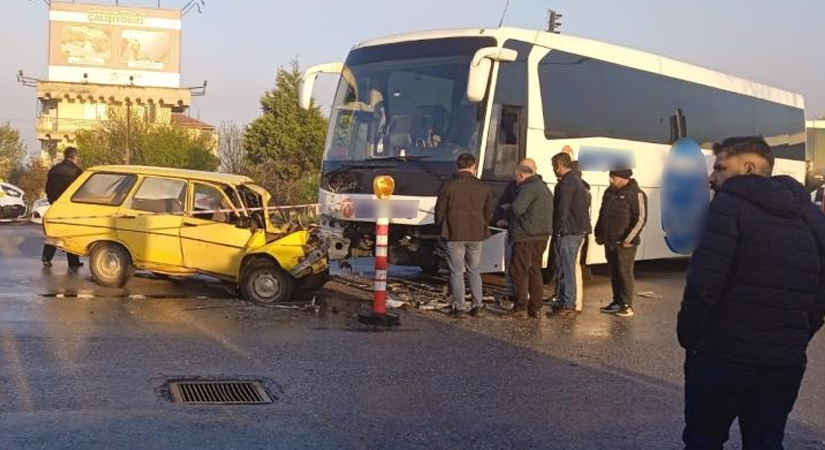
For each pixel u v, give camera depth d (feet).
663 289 45.50
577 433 18.88
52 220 35.55
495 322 31.60
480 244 32.14
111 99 203.51
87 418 18.33
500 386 22.57
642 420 19.98
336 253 35.53
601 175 43.09
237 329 28.09
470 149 36.42
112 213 35.19
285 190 116.78
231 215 34.09
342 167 38.83
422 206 36.47
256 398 20.48
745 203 12.25
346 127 39.81
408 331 29.12
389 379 22.76
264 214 34.17
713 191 13.19
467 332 29.45
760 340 12.15
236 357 24.26
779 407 12.60
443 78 37.76
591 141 42.45
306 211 39.73
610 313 34.81
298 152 150.20
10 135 197.57
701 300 12.18
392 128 38.24
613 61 44.52
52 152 203.21
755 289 12.07
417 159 36.94
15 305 30.86
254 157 152.56
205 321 29.19
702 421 12.90
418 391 21.75
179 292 35.29
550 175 39.65
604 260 43.96
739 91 54.85
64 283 36.81
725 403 12.64
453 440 18.08
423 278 42.73
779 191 12.30
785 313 12.17
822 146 74.02
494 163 36.99
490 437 18.38
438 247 36.27
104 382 21.12
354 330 28.81
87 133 162.30
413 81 38.47
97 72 202.49
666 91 48.14
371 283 39.52
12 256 47.85
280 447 17.11
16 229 72.84
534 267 32.53
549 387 22.67
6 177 192.13
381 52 40.06
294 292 34.81
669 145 48.08
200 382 21.57
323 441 17.61
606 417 20.13
